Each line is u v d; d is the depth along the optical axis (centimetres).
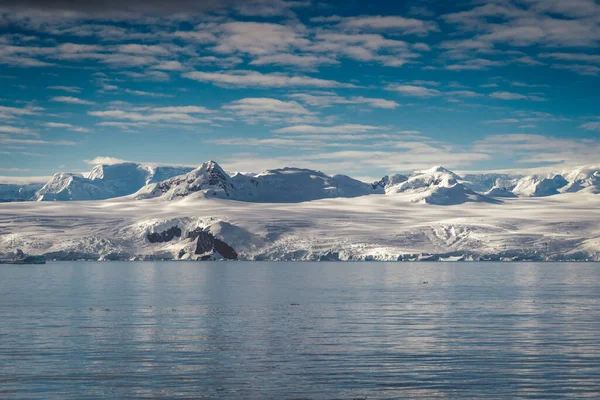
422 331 6750
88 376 4725
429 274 19788
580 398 4184
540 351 5619
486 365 5075
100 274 19462
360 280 16238
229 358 5347
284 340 6175
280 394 4288
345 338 6297
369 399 4175
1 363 5125
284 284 14500
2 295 11100
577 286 13812
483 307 9156
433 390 4369
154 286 13650
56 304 9469
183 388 4419
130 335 6456
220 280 16150
